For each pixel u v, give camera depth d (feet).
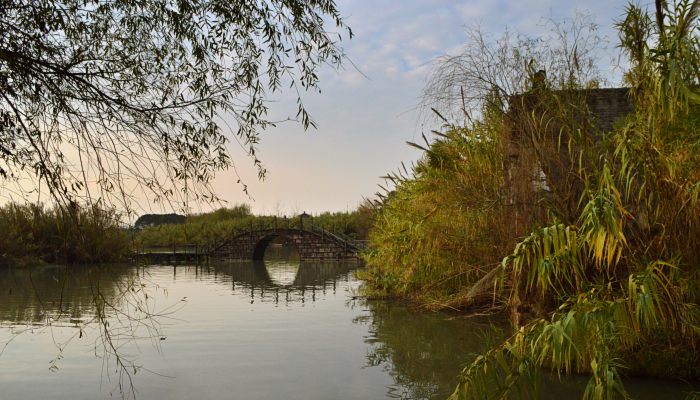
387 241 50.31
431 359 31.73
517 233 30.12
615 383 14.16
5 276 74.90
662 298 16.05
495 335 33.99
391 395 25.36
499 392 14.58
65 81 16.06
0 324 46.01
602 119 34.71
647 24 20.61
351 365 30.99
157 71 18.04
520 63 30.25
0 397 25.68
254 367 30.86
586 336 14.67
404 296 56.95
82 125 16.12
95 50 17.31
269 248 249.14
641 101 20.39
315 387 26.84
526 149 29.68
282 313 51.98
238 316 50.21
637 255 19.53
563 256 15.28
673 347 22.61
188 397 25.52
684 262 18.80
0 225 16.71
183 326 44.78
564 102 27.89
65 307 56.03
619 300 14.08
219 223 171.83
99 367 31.19
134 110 16.69
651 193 18.33
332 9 18.29
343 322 45.96
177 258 155.33
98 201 15.85
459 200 36.32
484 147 34.81
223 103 18.25
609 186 15.67
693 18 16.34
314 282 88.43
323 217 184.85
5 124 15.43
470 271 38.75
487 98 30.76
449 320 42.91
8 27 15.55
